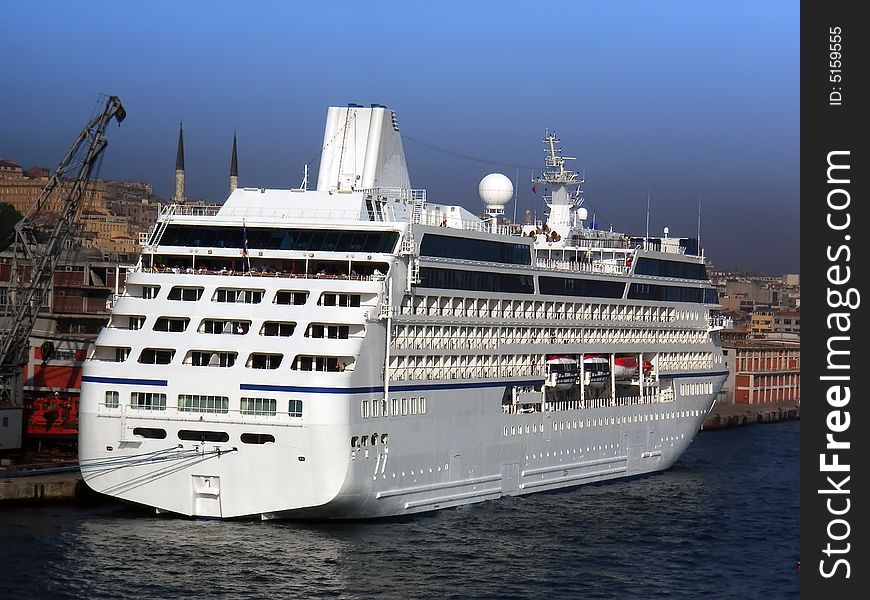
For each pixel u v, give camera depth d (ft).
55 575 260.01
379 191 338.95
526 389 358.23
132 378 293.43
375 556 280.92
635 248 417.49
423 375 316.40
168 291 304.71
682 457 484.33
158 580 258.16
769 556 305.53
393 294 303.89
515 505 345.31
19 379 386.11
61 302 466.29
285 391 285.23
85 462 298.56
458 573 273.54
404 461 309.22
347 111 348.59
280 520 298.56
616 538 315.99
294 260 309.83
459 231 329.31
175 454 291.99
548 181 440.04
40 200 396.37
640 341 409.08
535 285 358.84
